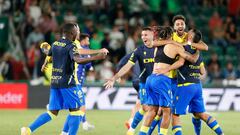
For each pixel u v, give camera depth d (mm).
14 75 33281
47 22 35188
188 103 17391
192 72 17344
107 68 32781
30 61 33844
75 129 17000
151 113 17172
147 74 18359
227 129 22531
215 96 30781
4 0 36938
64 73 16719
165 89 16812
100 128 22422
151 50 18172
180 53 16625
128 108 30656
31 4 36719
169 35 16906
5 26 35062
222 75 34094
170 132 20641
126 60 20000
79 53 17469
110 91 30703
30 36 34812
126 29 36344
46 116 17219
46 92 31016
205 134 20688
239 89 30859
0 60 33719
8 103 30969
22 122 24219
